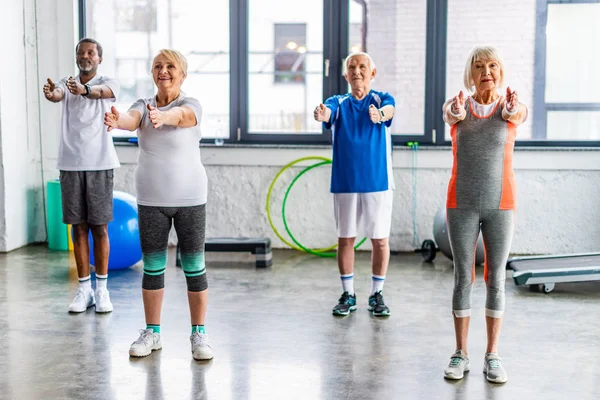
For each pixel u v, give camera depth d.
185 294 5.02
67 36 6.73
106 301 4.57
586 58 6.45
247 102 6.77
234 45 6.74
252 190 6.74
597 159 6.34
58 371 3.53
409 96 6.61
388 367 3.61
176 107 3.54
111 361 3.67
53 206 6.48
